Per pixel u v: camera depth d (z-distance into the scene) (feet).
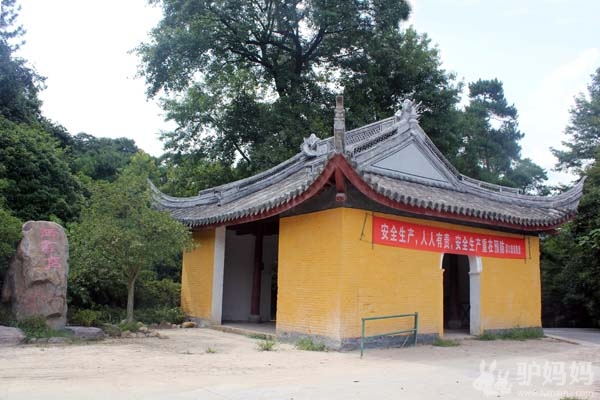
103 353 35.22
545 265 94.99
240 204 55.47
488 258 53.47
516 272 56.24
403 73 104.78
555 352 44.50
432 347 44.19
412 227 46.73
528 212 57.67
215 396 23.50
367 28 100.83
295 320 45.14
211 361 33.53
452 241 50.08
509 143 155.33
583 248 77.66
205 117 99.50
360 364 34.37
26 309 41.11
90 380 26.07
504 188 64.54
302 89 103.19
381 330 43.01
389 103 108.78
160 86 95.30
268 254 68.13
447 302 66.28
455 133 107.76
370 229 43.32
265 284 66.95
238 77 97.96
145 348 38.60
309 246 44.86
